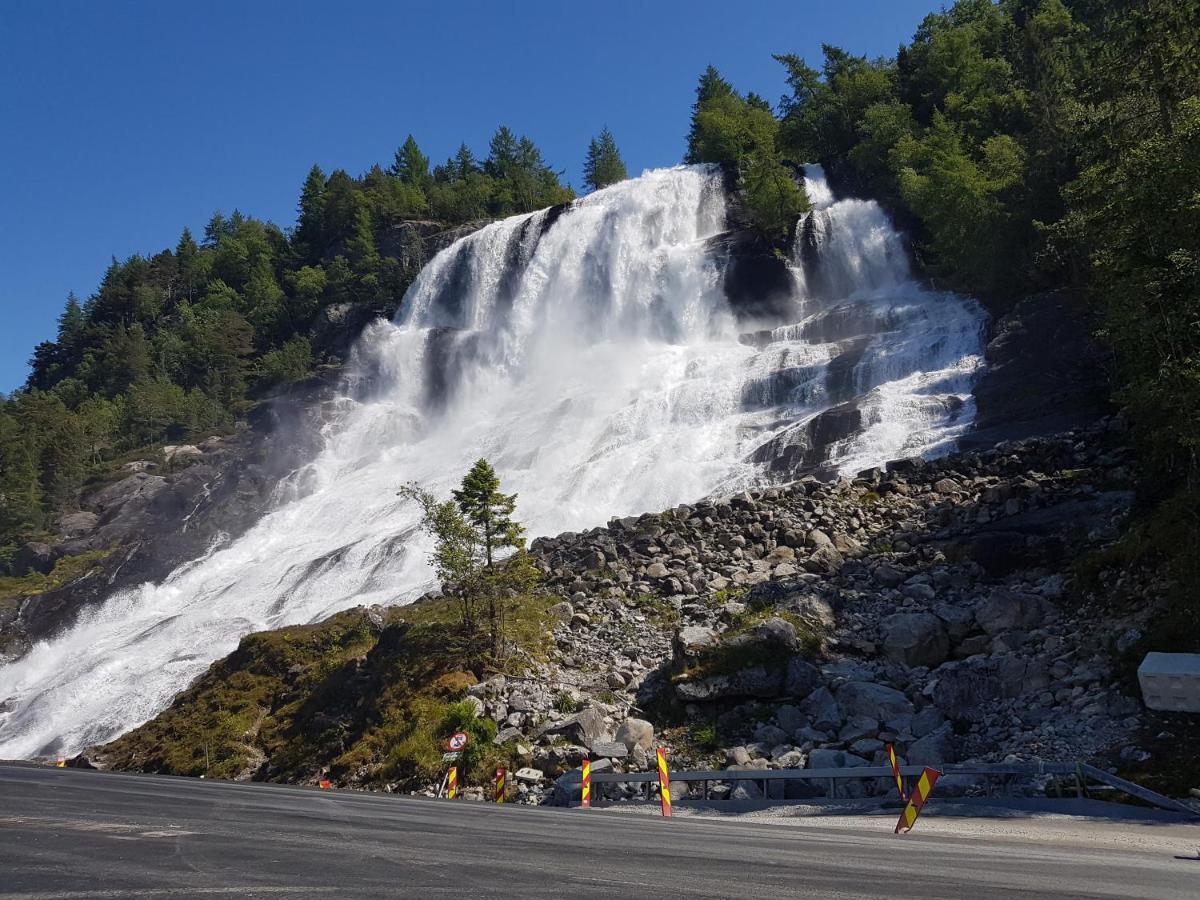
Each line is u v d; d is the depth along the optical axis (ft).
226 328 350.43
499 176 488.44
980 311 178.60
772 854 35.09
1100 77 112.88
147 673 151.53
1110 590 80.02
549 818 50.31
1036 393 137.39
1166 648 67.31
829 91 304.50
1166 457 90.02
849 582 96.17
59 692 155.43
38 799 49.21
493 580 100.01
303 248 426.51
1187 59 97.09
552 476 182.09
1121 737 62.28
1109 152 87.04
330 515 219.20
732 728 76.28
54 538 259.80
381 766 83.71
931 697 73.82
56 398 349.00
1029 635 78.79
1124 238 78.18
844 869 30.91
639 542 119.34
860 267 229.04
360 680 106.63
